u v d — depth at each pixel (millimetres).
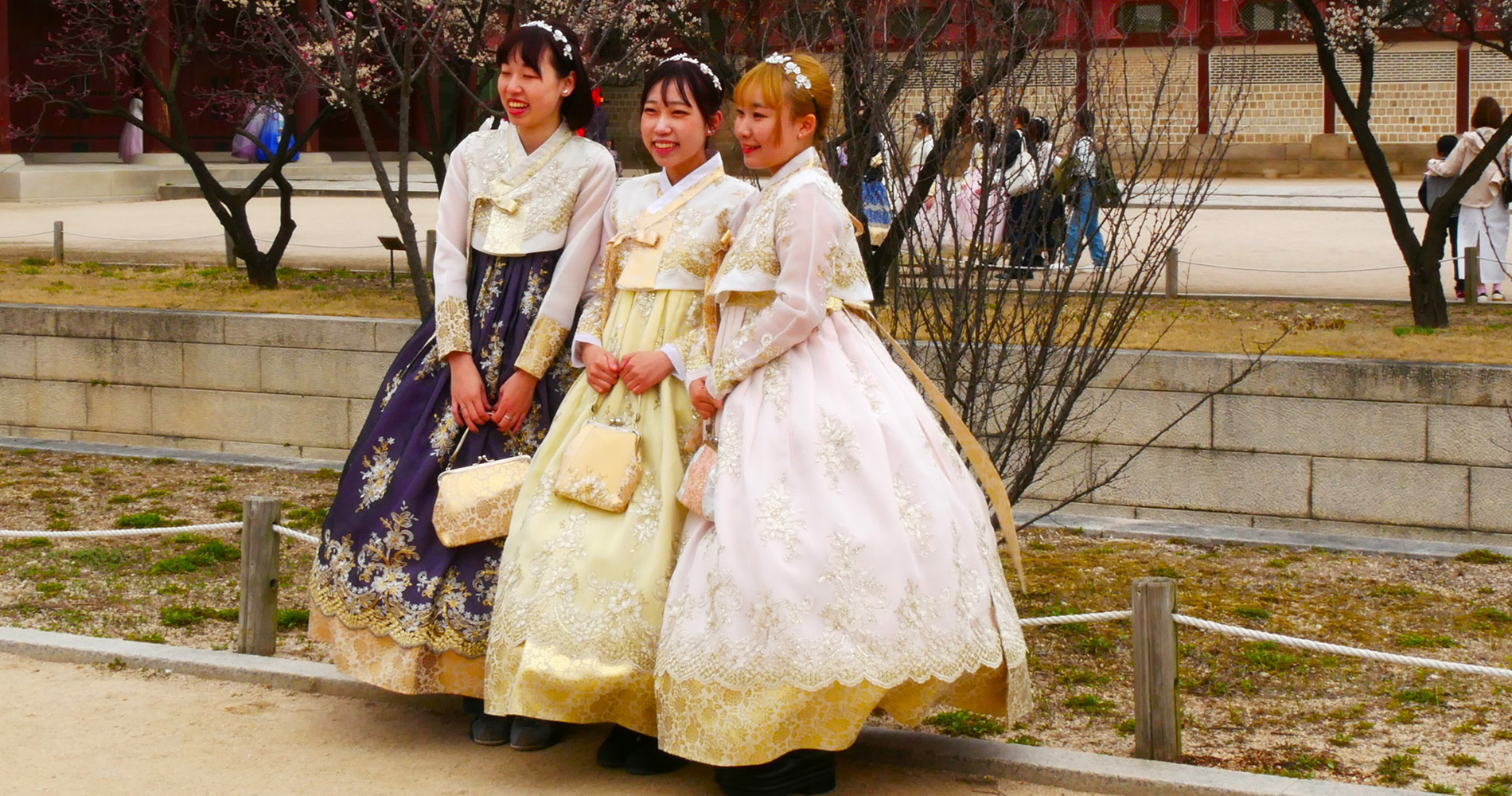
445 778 3951
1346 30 11070
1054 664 5176
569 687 3715
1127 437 7613
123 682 4801
